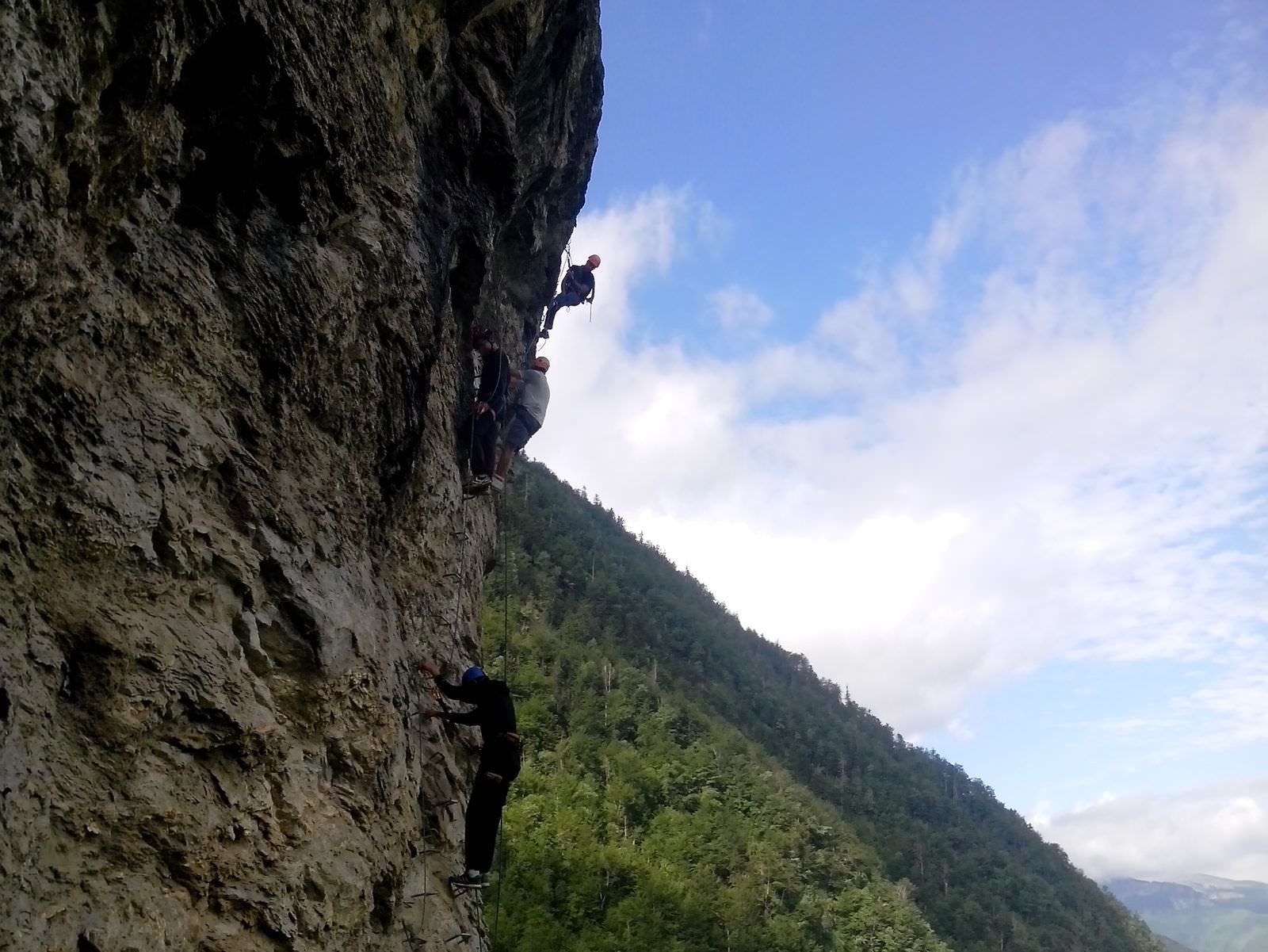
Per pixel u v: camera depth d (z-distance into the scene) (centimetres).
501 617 9738
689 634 12975
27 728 392
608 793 7744
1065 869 13712
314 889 555
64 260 412
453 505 980
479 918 935
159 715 464
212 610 521
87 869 412
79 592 434
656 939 5953
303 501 617
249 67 539
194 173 543
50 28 378
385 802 683
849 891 7794
